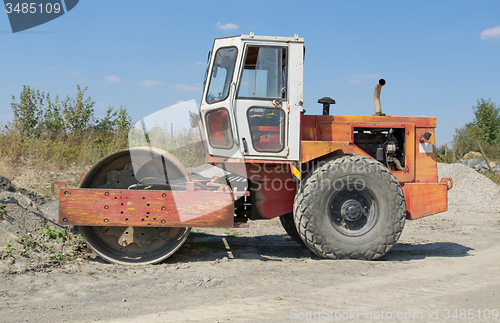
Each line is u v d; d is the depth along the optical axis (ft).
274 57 14.42
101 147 38.32
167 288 10.91
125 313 9.06
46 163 32.96
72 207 13.17
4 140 35.42
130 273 12.38
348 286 11.37
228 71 14.49
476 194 36.58
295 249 17.24
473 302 10.18
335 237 14.33
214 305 9.66
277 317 8.96
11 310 8.99
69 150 36.65
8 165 30.30
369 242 14.39
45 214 17.20
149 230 14.10
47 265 12.42
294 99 14.28
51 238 14.69
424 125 16.83
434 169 16.75
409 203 15.75
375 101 17.26
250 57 14.43
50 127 42.45
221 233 21.31
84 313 9.00
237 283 11.46
